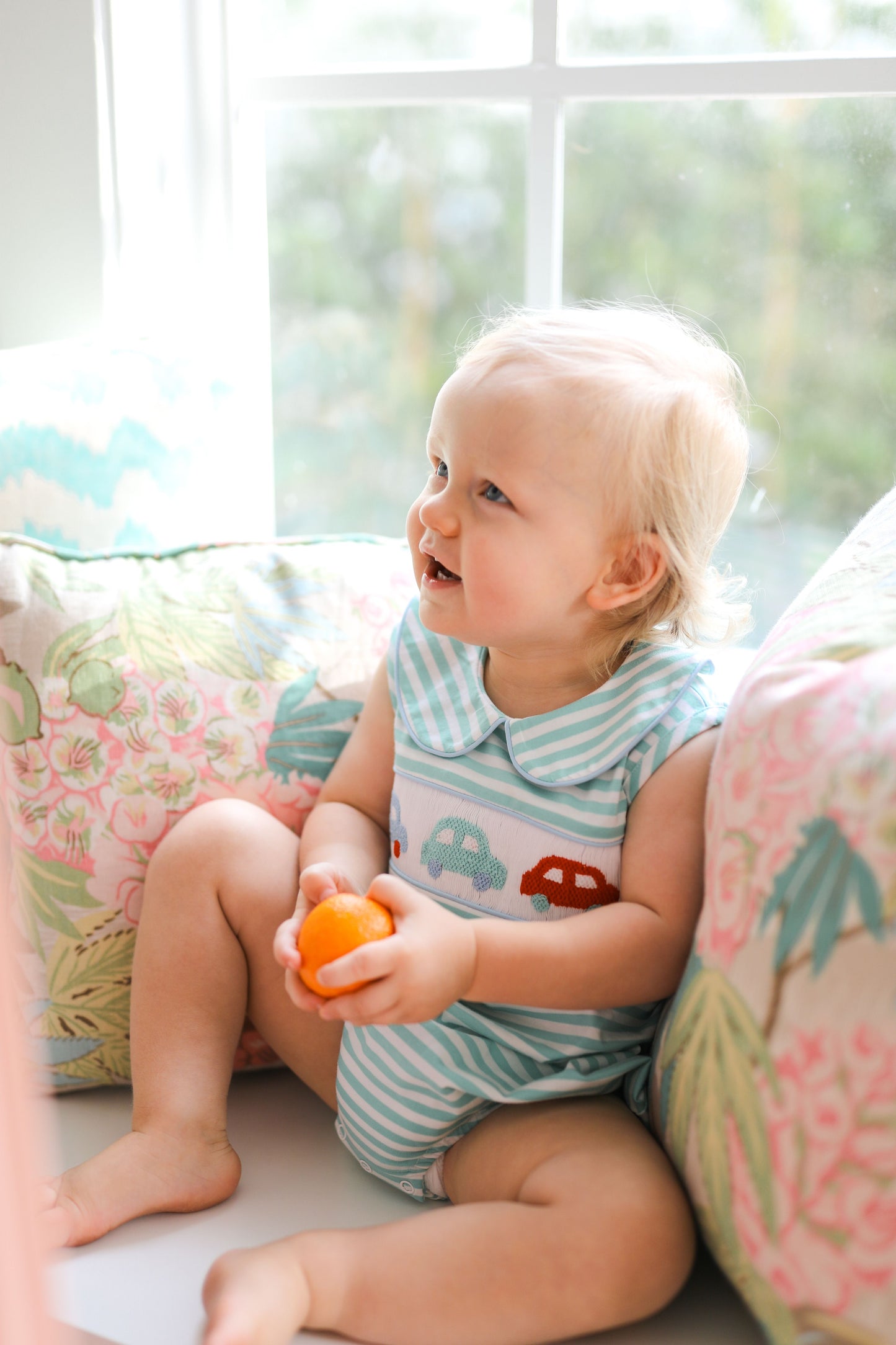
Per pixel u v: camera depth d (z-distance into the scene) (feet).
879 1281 1.84
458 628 2.86
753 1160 2.05
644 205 3.95
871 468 3.92
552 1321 2.25
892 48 3.62
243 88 4.10
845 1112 1.90
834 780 2.08
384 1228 2.37
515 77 3.87
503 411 2.72
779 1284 1.98
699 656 2.92
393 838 3.03
